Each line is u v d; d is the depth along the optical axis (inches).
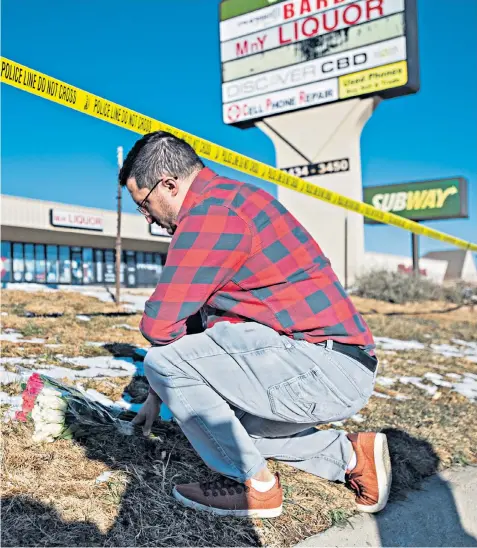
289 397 73.4
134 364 146.9
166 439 96.1
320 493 88.3
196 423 75.3
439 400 161.0
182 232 69.6
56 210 916.0
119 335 192.5
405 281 551.2
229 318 75.4
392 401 151.3
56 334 180.7
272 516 78.0
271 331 73.1
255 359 72.6
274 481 78.1
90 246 1004.6
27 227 880.3
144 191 74.1
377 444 85.4
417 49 534.0
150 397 91.1
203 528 73.0
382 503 85.5
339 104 573.6
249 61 609.9
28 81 95.4
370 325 328.5
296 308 72.7
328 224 593.9
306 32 573.6
